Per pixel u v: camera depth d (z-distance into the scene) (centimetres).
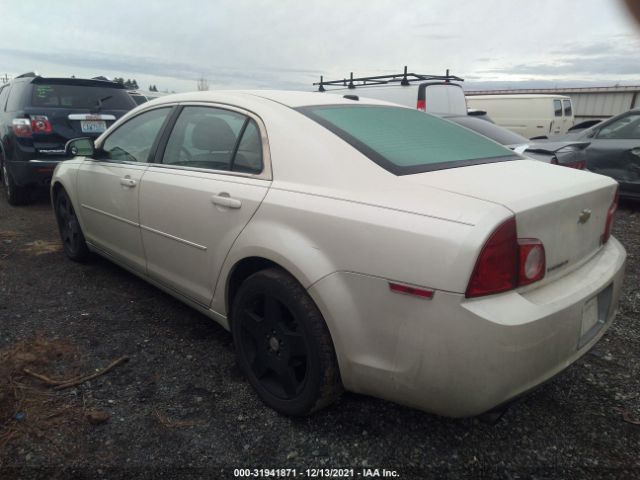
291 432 218
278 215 217
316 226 202
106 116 629
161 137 306
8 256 442
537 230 179
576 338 191
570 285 196
